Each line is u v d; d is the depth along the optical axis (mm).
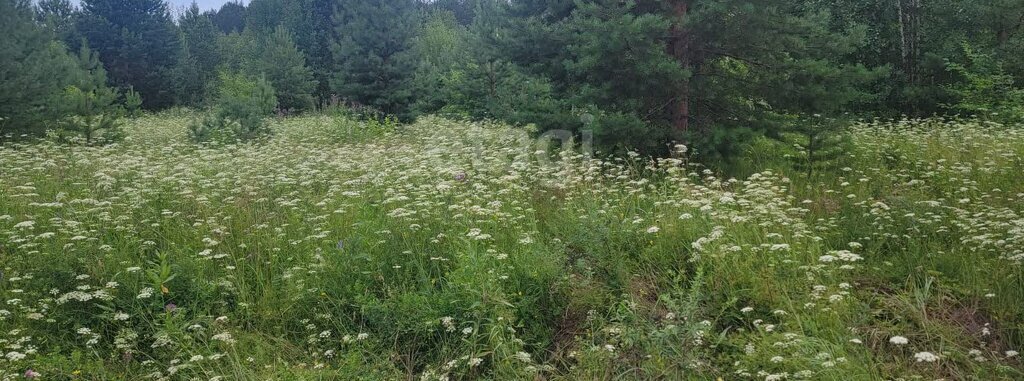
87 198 6668
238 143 12391
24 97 12555
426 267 5445
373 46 22312
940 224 6195
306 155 10367
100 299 4867
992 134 11117
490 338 4359
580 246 5691
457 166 8336
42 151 10844
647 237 5867
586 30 8906
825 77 8750
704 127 9406
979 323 4598
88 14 35875
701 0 8578
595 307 4902
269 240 5992
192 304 4914
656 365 4039
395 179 7898
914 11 18078
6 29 13023
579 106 9352
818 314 4418
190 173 8062
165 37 37219
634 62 8758
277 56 30344
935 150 9781
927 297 4828
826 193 8141
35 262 5164
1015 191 7383
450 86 18094
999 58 16781
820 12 9148
